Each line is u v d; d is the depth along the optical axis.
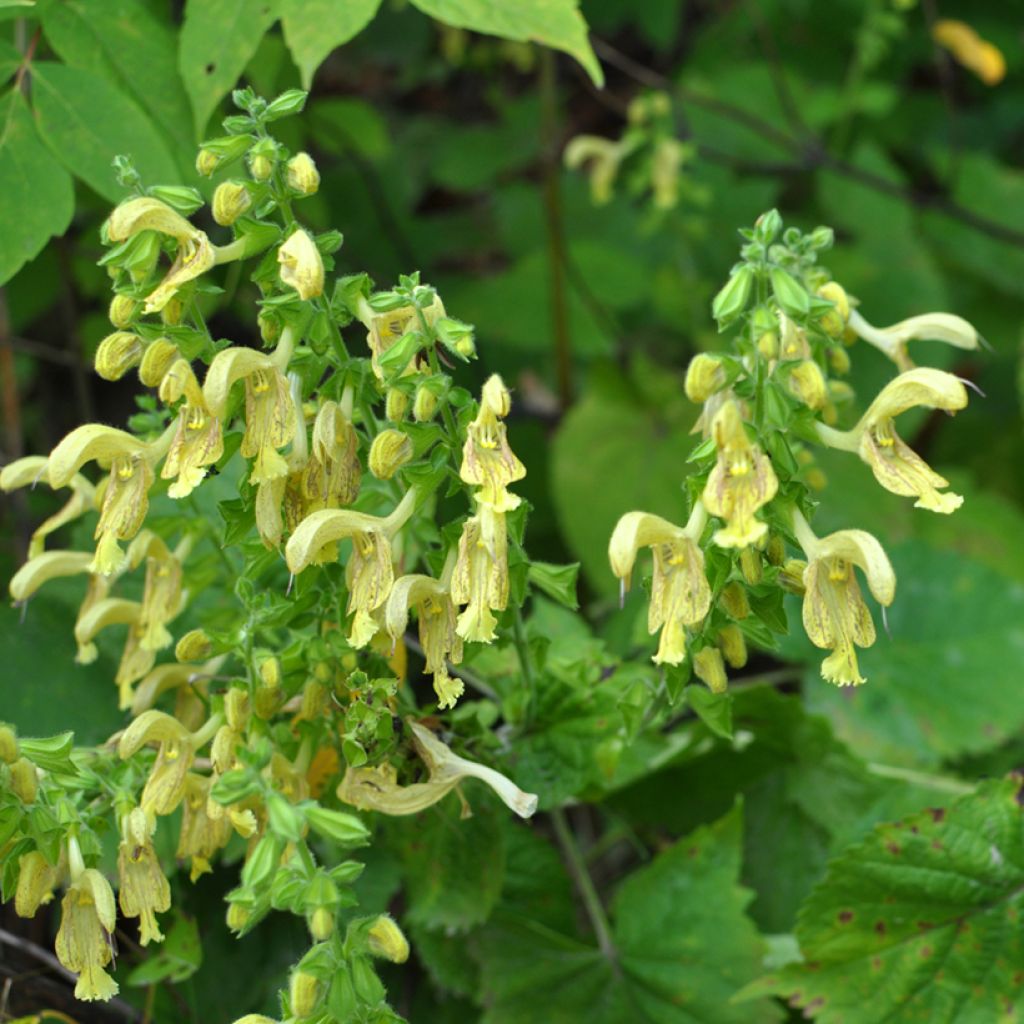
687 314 1.49
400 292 0.80
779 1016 0.92
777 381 0.81
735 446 0.78
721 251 1.64
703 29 1.98
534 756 0.90
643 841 1.02
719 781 1.00
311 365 0.82
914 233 1.59
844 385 0.87
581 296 1.46
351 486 0.82
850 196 1.62
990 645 1.05
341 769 0.88
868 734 1.04
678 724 1.01
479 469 0.80
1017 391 1.59
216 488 0.93
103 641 0.94
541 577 0.84
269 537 0.81
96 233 1.14
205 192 0.94
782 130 1.68
